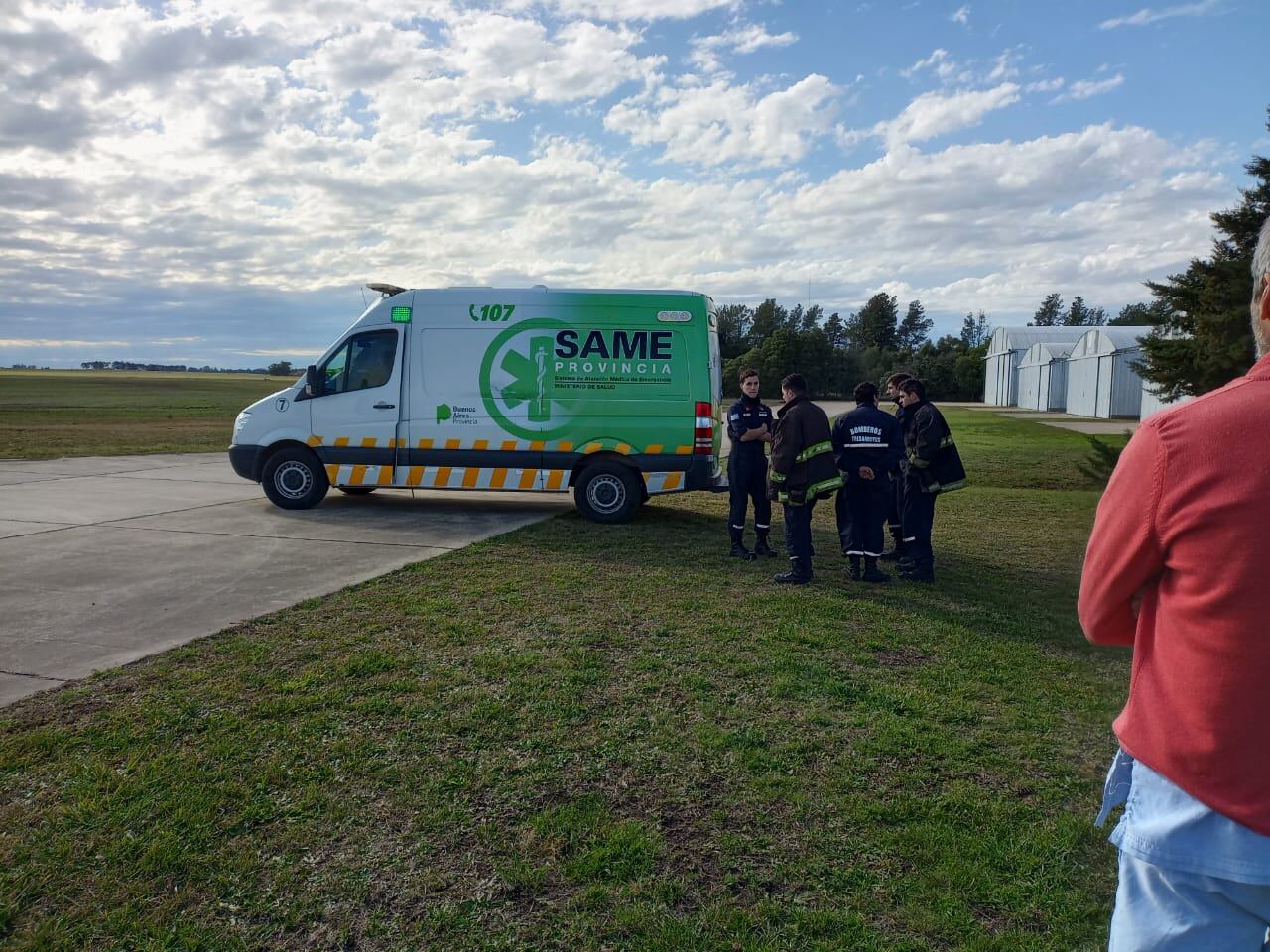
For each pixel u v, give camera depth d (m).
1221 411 1.41
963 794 3.60
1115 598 1.58
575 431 10.20
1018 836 3.29
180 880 2.97
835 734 4.20
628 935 2.71
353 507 11.31
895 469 7.41
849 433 7.34
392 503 11.86
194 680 4.78
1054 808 3.51
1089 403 40.28
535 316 10.23
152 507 10.95
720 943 2.67
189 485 13.07
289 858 3.11
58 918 2.74
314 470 10.80
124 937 2.67
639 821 3.38
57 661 5.08
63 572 7.35
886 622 6.19
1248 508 1.34
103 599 6.50
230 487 12.91
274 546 8.56
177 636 5.60
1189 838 1.44
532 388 10.24
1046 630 6.08
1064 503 12.74
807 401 7.34
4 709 4.36
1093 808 3.51
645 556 8.37
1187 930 1.46
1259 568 1.34
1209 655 1.39
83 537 8.88
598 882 2.99
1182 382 13.11
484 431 10.33
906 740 4.14
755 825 3.36
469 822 3.36
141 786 3.57
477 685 4.77
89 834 3.22
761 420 8.45
